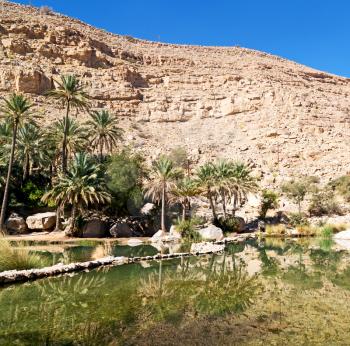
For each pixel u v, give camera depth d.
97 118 50.91
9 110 37.88
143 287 12.84
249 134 87.50
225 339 7.81
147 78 103.75
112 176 41.75
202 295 11.68
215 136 88.44
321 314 9.61
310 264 19.08
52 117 75.06
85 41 100.81
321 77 126.00
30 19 101.62
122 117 89.75
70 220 37.41
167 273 15.91
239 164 51.12
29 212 42.34
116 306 10.25
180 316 9.36
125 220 41.28
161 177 40.50
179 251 25.19
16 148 43.06
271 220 52.59
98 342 7.53
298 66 138.50
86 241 31.97
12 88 80.00
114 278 14.57
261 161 76.56
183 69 109.44
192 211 49.78
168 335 8.00
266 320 9.09
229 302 10.79
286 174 70.94
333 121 91.00
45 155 45.38
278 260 20.70
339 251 25.88
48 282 13.57
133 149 72.56
